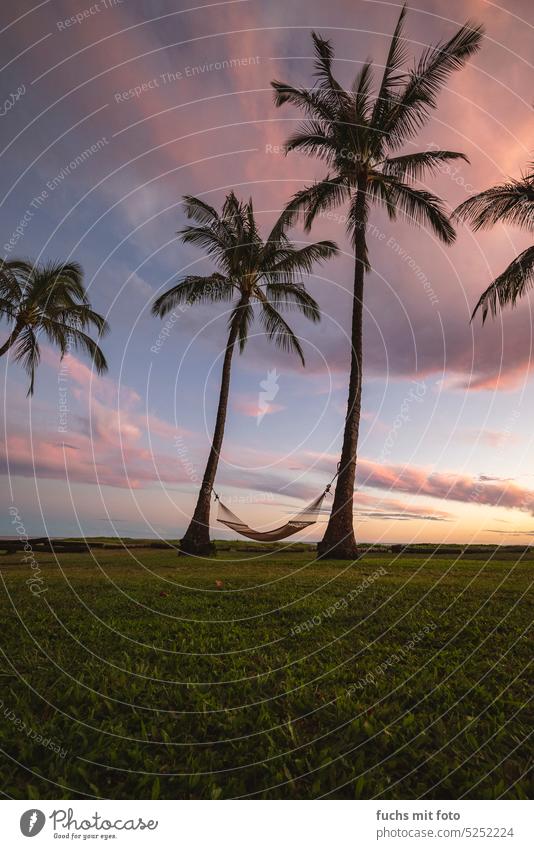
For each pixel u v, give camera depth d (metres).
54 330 20.67
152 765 3.05
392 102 15.51
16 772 2.99
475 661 4.88
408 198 15.57
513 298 13.34
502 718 3.62
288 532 13.95
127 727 3.56
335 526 14.95
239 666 4.84
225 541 22.39
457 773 2.99
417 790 2.88
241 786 2.88
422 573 10.96
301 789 2.89
